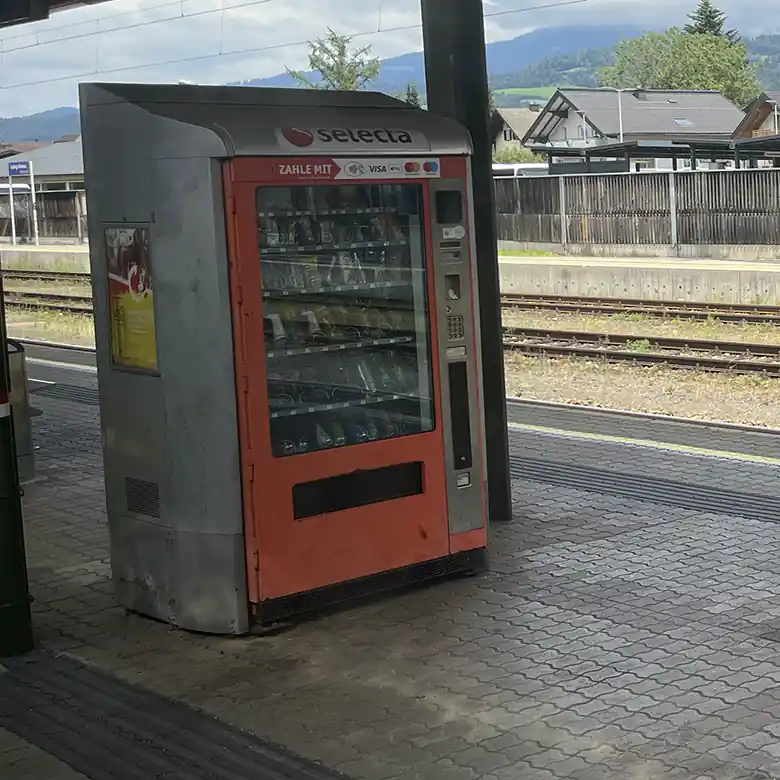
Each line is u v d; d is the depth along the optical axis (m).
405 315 6.22
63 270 32.69
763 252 25.14
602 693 4.91
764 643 5.39
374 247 6.10
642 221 27.56
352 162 5.82
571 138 56.41
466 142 6.23
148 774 4.33
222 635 5.74
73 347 16.64
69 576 6.76
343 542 5.96
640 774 4.20
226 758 4.44
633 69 102.12
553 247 29.66
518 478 8.62
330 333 5.95
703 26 97.94
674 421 10.45
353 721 4.73
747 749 4.36
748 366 12.82
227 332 5.54
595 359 13.94
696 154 33.59
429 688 5.03
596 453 9.30
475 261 6.39
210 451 5.62
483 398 7.43
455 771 4.27
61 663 5.46
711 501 7.86
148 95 5.84
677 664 5.18
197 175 5.47
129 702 5.00
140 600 6.07
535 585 6.30
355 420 6.04
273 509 5.71
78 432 10.80
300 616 5.95
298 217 5.83
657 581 6.30
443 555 6.36
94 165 5.97
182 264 5.58
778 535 7.07
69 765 4.42
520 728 4.61
